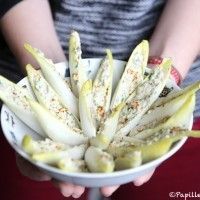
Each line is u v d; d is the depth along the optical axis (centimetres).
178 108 46
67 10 66
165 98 49
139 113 48
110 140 45
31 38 63
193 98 44
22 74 70
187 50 63
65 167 40
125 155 41
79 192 49
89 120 46
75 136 46
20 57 63
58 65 53
